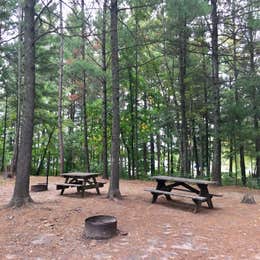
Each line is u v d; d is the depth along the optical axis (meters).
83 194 8.48
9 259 4.11
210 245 4.86
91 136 21.64
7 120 22.19
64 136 23.14
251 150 16.72
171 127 21.30
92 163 23.89
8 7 14.02
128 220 6.11
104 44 13.99
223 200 9.23
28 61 7.06
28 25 7.12
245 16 12.98
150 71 18.80
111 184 8.36
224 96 14.88
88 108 20.50
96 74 12.14
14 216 6.01
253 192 11.13
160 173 23.58
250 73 13.34
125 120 20.00
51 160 26.36
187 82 16.38
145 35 13.03
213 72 13.16
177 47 14.55
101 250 4.47
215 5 12.62
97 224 4.98
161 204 8.02
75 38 12.89
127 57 16.58
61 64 15.27
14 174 14.70
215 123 12.80
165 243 4.86
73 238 4.96
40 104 17.11
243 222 6.48
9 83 17.50
